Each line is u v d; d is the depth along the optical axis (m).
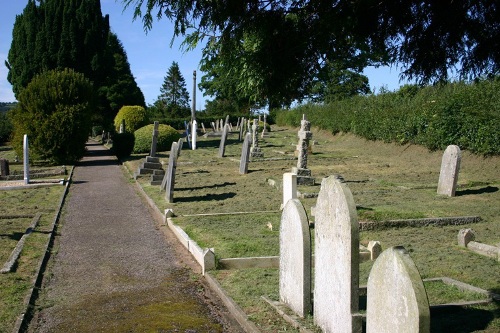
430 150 25.22
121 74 59.16
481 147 20.66
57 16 40.12
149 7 4.88
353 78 47.72
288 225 6.08
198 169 22.98
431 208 12.66
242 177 19.98
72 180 21.27
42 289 7.52
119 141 30.62
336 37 5.39
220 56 5.52
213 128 57.69
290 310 6.01
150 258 9.27
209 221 11.81
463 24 4.70
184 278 8.05
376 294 4.25
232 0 4.96
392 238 10.05
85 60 41.00
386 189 16.30
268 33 5.27
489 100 20.38
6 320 6.16
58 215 13.45
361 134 34.88
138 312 6.57
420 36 4.99
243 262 8.31
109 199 16.36
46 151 27.08
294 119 56.66
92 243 10.45
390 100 31.58
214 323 6.18
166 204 14.49
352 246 4.74
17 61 41.75
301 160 17.64
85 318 6.37
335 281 5.02
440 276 7.55
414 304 3.78
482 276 7.47
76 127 27.27
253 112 73.38
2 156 33.41
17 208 14.48
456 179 14.95
